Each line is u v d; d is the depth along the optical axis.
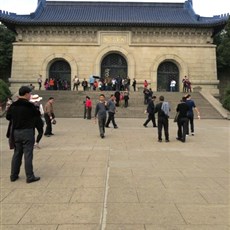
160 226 4.88
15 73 44.66
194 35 44.81
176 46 44.56
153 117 20.69
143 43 44.66
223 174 8.23
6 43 52.91
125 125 21.91
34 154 11.05
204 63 44.66
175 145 13.32
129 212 5.45
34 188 6.91
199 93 36.47
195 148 12.59
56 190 6.74
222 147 12.88
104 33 44.50
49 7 49.66
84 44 44.56
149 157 10.57
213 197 6.29
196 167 9.06
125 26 44.19
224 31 54.72
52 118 16.05
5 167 9.11
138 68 44.62
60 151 11.65
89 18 46.50
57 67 46.09
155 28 44.38
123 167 8.97
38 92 35.81
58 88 44.38
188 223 5.00
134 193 6.52
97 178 7.73
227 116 28.31
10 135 7.66
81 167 8.96
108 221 5.06
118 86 41.06
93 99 33.59
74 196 6.32
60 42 44.72
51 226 4.87
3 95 30.55
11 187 7.01
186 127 14.41
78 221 5.06
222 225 4.93
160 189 6.81
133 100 33.66
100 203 5.90
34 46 44.78
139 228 4.80
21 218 5.18
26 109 7.53
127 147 12.64
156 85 44.47
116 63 45.94
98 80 43.03
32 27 44.41
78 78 44.44
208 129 19.95
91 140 14.55
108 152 11.45
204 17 46.22
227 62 50.62
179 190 6.75
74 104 32.06
